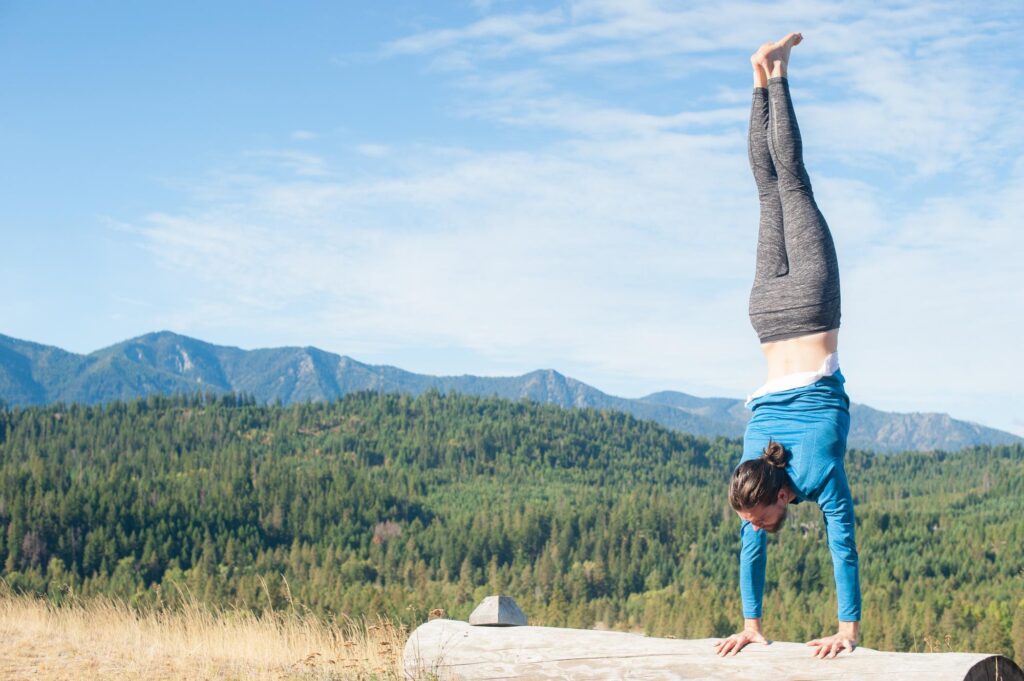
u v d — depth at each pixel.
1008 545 168.12
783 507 3.59
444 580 196.62
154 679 7.34
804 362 3.70
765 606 115.81
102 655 8.39
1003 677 3.17
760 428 3.70
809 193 3.92
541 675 4.20
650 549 199.12
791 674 3.38
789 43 4.14
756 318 3.88
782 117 3.98
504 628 4.60
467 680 4.45
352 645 7.66
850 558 3.47
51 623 10.06
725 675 3.54
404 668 4.74
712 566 188.38
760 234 3.98
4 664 7.86
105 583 151.00
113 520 184.62
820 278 3.72
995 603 114.06
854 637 3.44
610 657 3.98
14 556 162.62
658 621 132.12
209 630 9.21
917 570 158.50
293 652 8.52
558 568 192.75
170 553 185.00
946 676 3.07
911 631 100.62
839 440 3.53
